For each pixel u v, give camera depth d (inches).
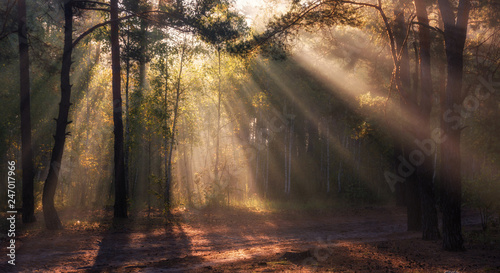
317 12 551.5
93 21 1070.4
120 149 774.5
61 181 1080.2
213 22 743.1
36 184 1004.6
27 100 644.7
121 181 770.2
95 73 1106.7
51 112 1107.3
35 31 930.7
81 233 570.3
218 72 1073.5
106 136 1182.3
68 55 626.2
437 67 830.5
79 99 1104.8
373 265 375.9
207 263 397.1
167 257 441.1
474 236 573.0
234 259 421.1
